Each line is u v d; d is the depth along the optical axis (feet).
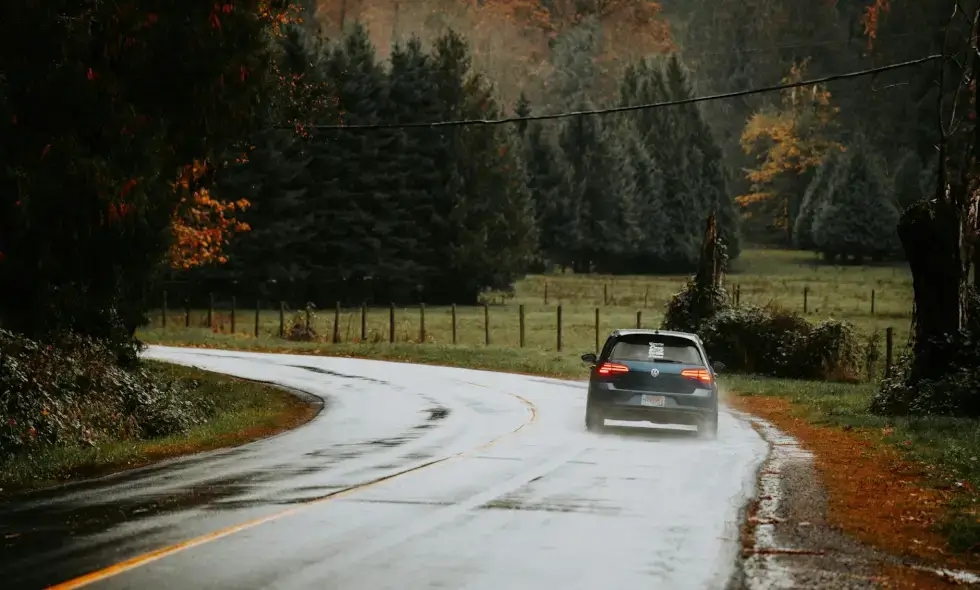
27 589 63.52
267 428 168.14
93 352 155.74
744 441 150.10
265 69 160.15
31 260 150.51
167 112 155.12
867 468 122.01
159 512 89.97
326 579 67.10
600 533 82.58
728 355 277.44
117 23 142.20
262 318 495.82
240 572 68.69
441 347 355.15
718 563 72.69
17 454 124.16
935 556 76.02
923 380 177.17
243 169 544.21
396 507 93.30
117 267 162.71
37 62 140.56
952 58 180.65
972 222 188.14
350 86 574.15
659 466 122.01
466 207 600.80
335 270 571.69
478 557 73.82
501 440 147.64
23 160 142.20
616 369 151.23
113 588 64.13
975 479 109.91
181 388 190.39
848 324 265.34
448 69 611.06
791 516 90.63
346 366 295.69
